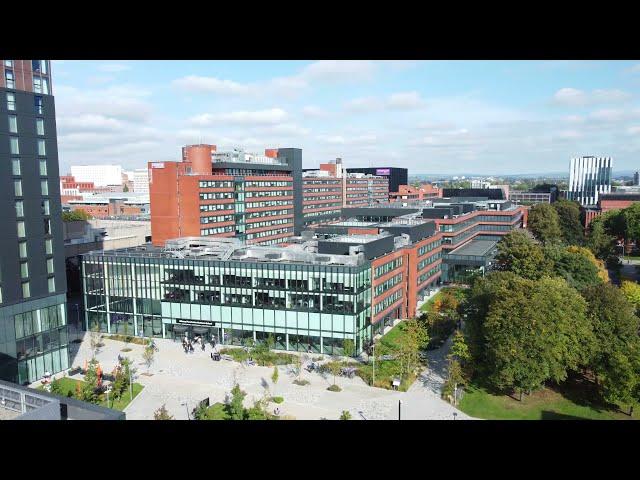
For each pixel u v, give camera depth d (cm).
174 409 6612
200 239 11062
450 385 6912
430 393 7162
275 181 18062
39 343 7800
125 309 10256
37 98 7644
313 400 6888
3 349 7294
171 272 9800
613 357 6391
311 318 8831
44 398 4247
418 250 11750
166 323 9944
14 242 7394
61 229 8088
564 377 6775
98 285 10412
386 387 7331
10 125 7275
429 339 9006
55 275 8012
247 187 16350
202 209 14200
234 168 16350
